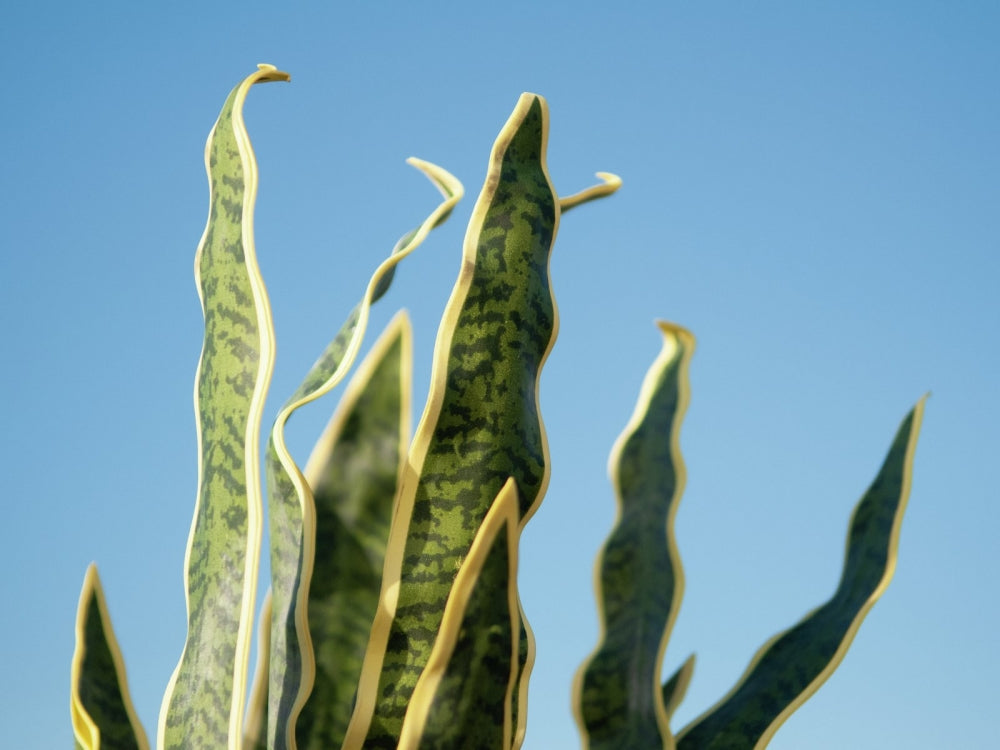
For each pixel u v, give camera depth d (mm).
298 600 1046
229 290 1145
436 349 1081
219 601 1112
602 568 1212
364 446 1104
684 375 1279
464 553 1070
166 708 1133
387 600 1066
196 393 1171
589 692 1168
